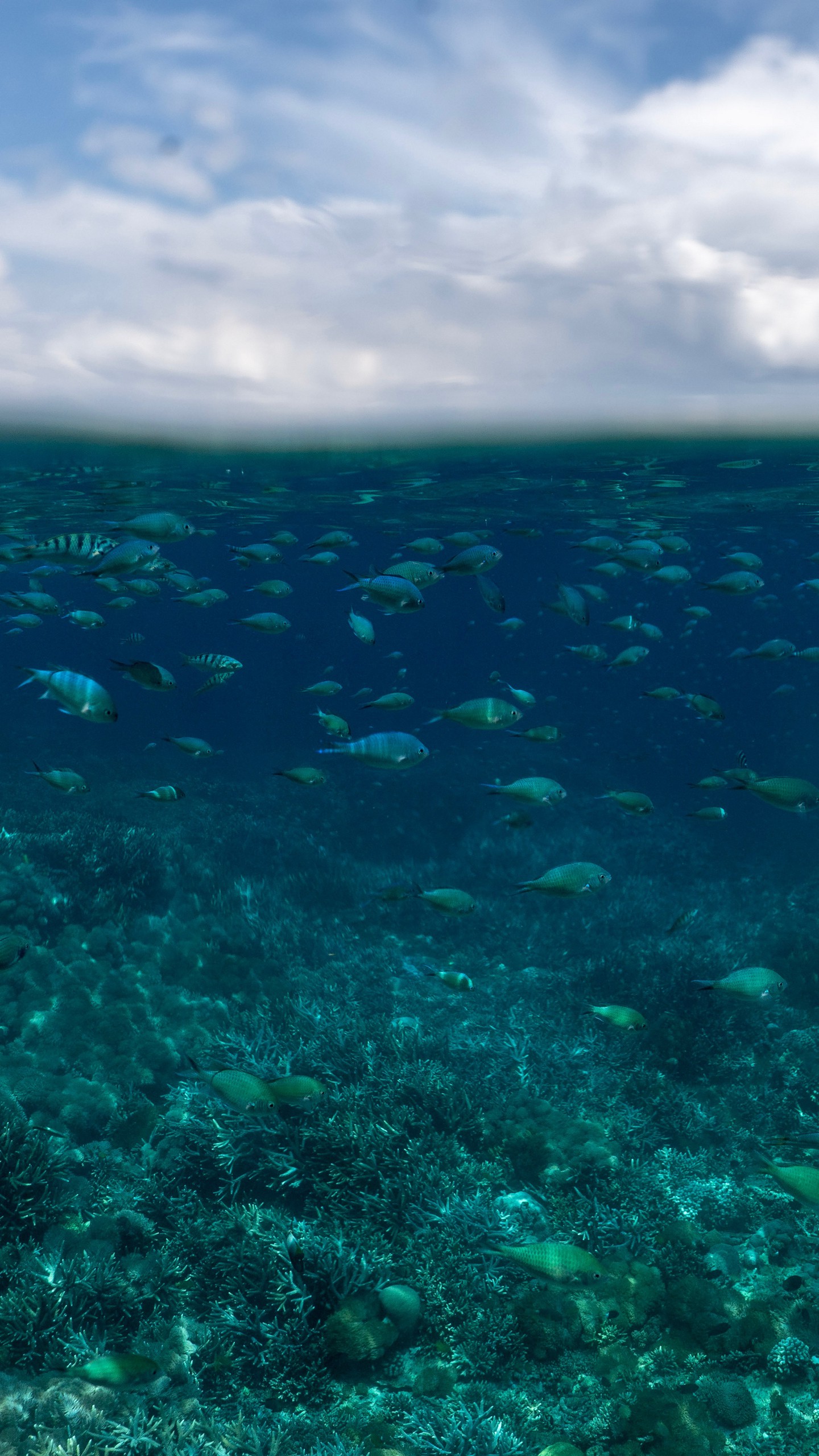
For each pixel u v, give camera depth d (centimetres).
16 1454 154
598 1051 277
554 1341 187
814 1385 182
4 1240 190
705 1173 233
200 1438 165
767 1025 288
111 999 271
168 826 431
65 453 358
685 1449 168
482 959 375
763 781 174
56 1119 225
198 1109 227
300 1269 188
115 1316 184
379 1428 171
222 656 233
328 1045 253
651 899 438
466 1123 231
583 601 234
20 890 291
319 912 389
